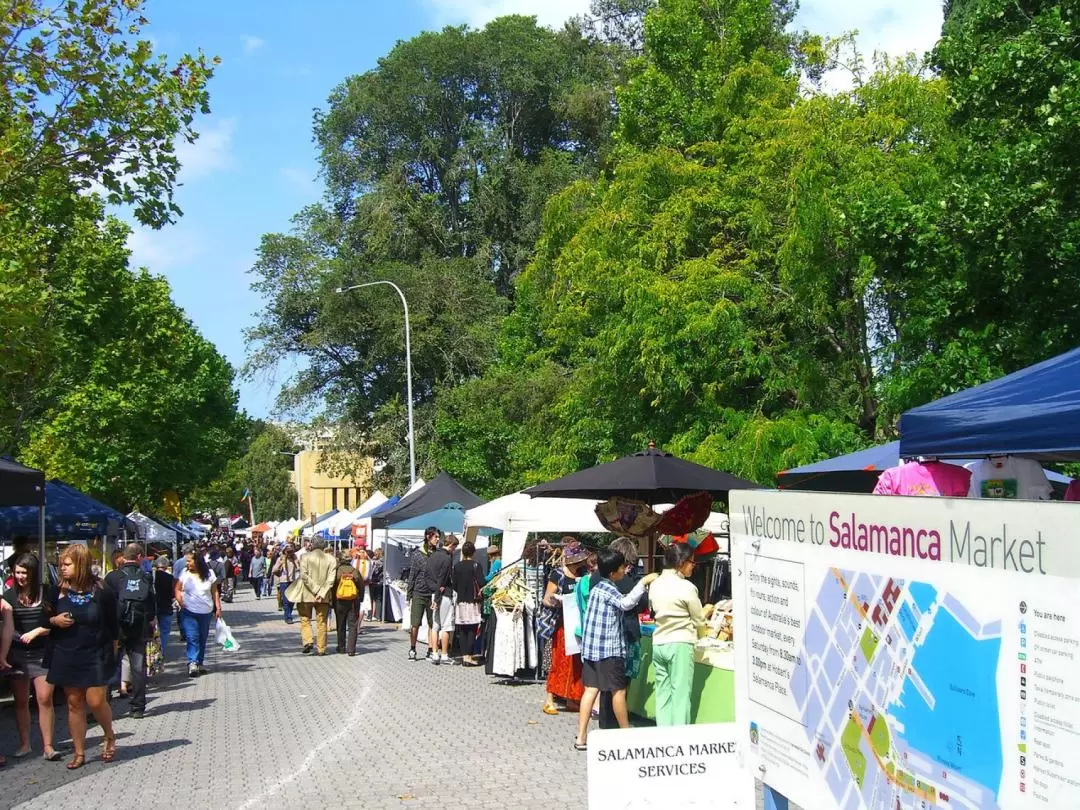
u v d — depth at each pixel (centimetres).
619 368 2011
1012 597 313
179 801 809
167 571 1656
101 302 2445
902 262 1307
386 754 978
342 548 4069
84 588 954
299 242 4516
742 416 1819
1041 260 1093
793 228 1753
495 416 3525
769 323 1931
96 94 1493
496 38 4794
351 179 4819
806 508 444
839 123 1792
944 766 347
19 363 1608
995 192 1098
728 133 2170
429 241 4659
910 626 366
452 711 1236
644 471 1109
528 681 1503
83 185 1577
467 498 2377
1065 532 290
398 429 4222
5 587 1430
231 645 1870
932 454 601
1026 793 307
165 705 1334
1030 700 305
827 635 428
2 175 1459
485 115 4909
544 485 1169
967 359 1142
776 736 477
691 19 2558
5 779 896
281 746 1037
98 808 789
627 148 2544
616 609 932
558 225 2433
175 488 4422
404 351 4238
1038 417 532
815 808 438
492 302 4331
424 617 2267
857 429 1778
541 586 1528
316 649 2020
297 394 4481
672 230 2012
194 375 4378
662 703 891
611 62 4594
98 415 2889
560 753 959
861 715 399
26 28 1473
